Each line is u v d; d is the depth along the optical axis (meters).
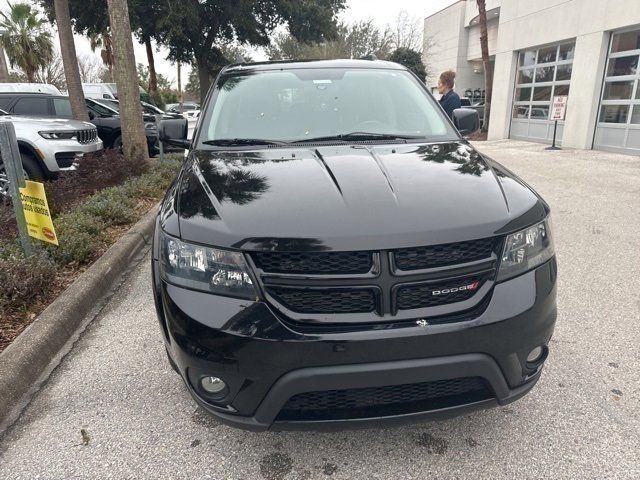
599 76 13.02
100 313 3.79
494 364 1.96
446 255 1.92
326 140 3.06
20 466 2.25
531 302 2.01
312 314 1.87
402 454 2.25
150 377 2.91
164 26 20.28
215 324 1.91
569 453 2.22
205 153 2.92
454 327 1.87
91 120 11.84
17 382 2.77
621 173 9.35
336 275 1.85
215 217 2.05
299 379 1.85
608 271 4.38
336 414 1.94
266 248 1.88
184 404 2.66
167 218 2.24
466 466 2.17
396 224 1.92
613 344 3.14
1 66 17.59
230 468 2.20
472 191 2.18
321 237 1.87
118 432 2.46
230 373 1.92
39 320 3.32
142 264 4.83
